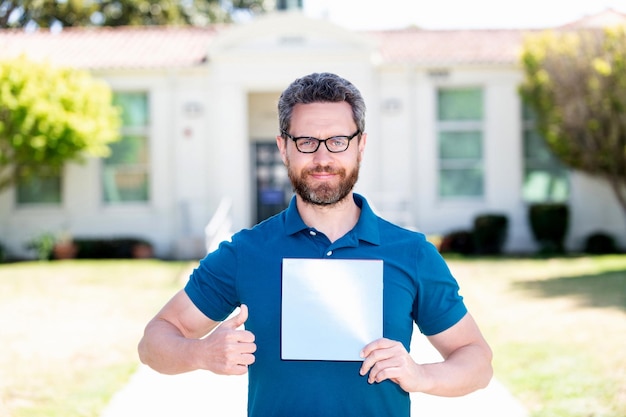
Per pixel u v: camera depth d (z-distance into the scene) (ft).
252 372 6.77
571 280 32.65
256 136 52.37
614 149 41.63
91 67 47.57
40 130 42.11
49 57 44.11
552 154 48.49
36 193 48.96
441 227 48.21
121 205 48.83
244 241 7.02
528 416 14.43
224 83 46.80
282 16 46.01
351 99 6.93
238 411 15.08
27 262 45.55
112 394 16.43
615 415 14.02
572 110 41.55
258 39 46.50
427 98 48.03
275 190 52.42
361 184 47.19
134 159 48.78
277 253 6.83
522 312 25.38
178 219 47.96
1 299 29.96
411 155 47.96
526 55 44.86
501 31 53.47
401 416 6.79
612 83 39.91
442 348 7.12
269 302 6.66
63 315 26.27
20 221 48.37
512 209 48.16
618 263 38.70
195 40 52.85
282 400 6.54
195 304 7.06
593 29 41.93
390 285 6.72
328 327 6.48
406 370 6.27
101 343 21.61
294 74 46.42
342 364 6.53
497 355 19.52
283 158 7.22
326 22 45.88
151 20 94.53
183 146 48.06
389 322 6.64
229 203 45.47
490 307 26.71
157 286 33.40
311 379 6.51
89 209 48.52
